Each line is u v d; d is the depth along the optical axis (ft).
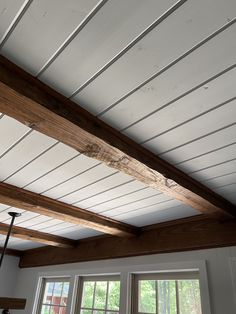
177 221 8.08
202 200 5.79
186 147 4.56
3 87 3.08
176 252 7.86
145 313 8.06
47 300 12.31
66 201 7.31
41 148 4.89
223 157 4.81
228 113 3.76
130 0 2.52
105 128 4.07
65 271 11.59
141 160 4.50
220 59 3.01
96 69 3.22
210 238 7.14
